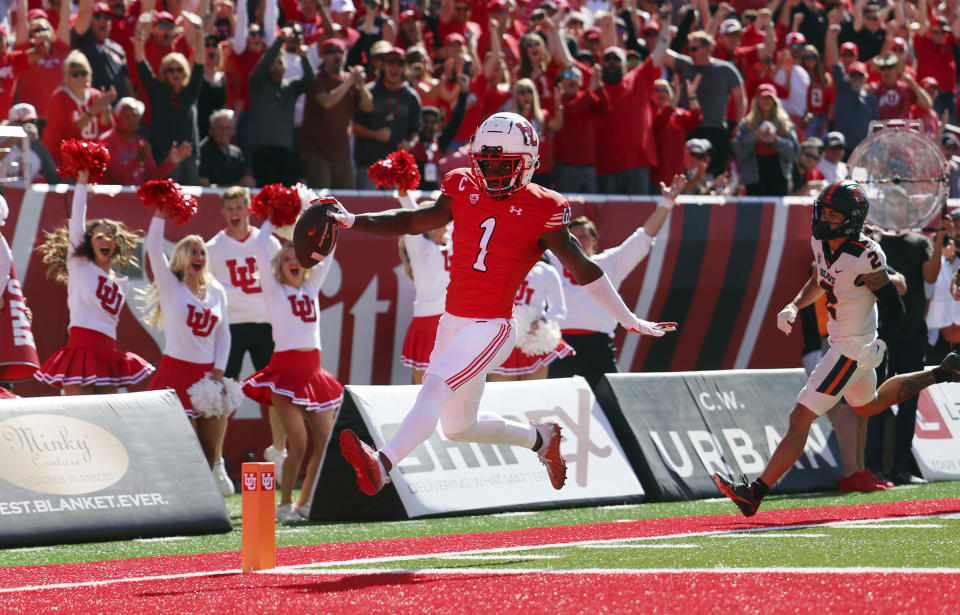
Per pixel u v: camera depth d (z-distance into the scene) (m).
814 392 23.27
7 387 32.12
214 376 29.75
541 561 18.09
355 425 26.81
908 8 61.31
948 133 52.06
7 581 18.33
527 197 17.84
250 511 18.38
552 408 28.86
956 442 34.78
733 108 46.19
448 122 40.81
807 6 54.25
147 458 24.67
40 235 31.45
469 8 46.28
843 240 22.88
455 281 18.17
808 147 45.69
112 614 14.42
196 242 29.38
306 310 28.08
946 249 37.50
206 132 38.53
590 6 53.69
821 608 13.15
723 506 27.73
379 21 43.16
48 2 39.03
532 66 42.09
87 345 29.23
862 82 50.16
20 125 32.84
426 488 26.69
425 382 17.72
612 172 41.38
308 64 37.22
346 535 24.23
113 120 34.09
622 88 41.31
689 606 13.41
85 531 23.16
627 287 39.00
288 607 14.35
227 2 41.94
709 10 56.97
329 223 17.97
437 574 17.03
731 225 40.44
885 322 23.02
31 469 23.34
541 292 32.69
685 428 30.30
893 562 16.77
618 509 27.77
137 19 39.91
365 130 37.91
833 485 31.38
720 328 40.78
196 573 18.50
